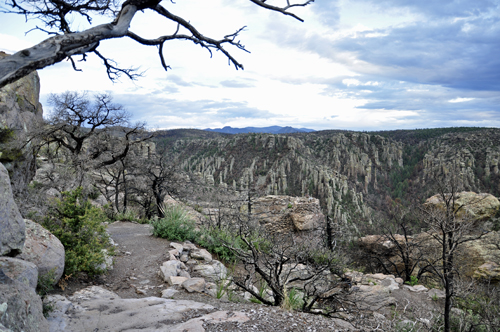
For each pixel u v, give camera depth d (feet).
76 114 62.80
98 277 22.61
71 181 52.65
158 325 13.20
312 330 13.70
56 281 17.52
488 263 55.77
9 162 38.47
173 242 35.65
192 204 80.18
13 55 9.38
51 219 23.41
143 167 73.41
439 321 27.61
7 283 10.07
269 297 23.80
